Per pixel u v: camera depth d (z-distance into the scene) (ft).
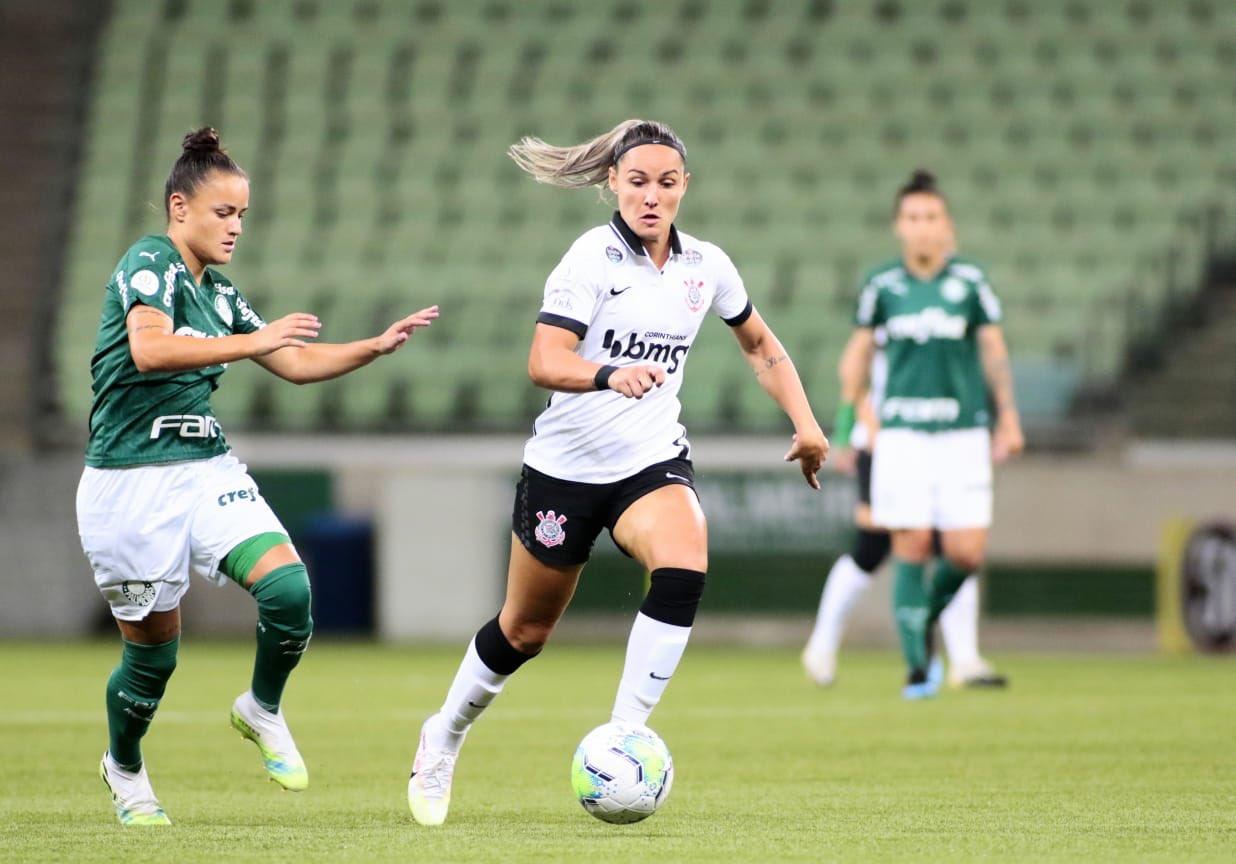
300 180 240.32
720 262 58.80
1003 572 166.91
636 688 55.67
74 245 231.30
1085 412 195.11
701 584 55.52
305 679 132.67
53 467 185.47
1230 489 166.81
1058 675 135.33
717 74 252.62
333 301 223.30
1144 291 215.51
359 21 260.01
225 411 208.74
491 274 226.99
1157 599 166.09
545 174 57.47
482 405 209.46
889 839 54.54
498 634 58.13
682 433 58.39
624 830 56.90
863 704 109.70
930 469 110.73
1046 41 254.88
